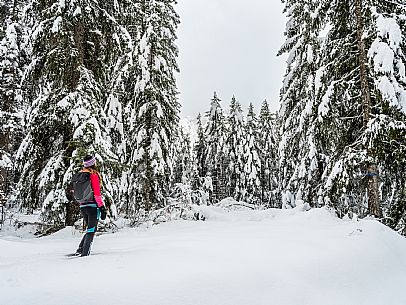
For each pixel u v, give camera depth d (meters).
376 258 6.10
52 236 9.67
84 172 6.12
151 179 17.69
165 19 19.56
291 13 19.64
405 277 5.88
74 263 4.89
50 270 4.52
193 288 4.08
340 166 11.29
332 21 12.84
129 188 17.62
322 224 9.20
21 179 11.30
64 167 10.70
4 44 17.41
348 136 12.32
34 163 11.38
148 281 4.14
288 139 19.75
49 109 11.26
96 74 12.70
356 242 6.50
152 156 17.42
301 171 16.59
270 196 39.44
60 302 3.57
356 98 12.00
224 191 39.41
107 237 8.56
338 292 4.73
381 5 11.09
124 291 3.87
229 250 5.66
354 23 12.10
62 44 11.27
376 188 10.84
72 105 10.78
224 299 4.00
